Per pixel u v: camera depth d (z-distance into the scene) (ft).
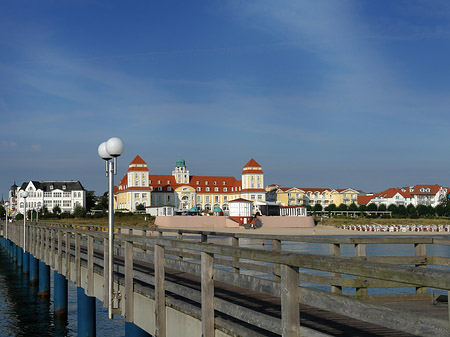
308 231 297.12
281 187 496.64
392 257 29.43
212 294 21.99
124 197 424.87
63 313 71.36
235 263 35.35
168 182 449.48
